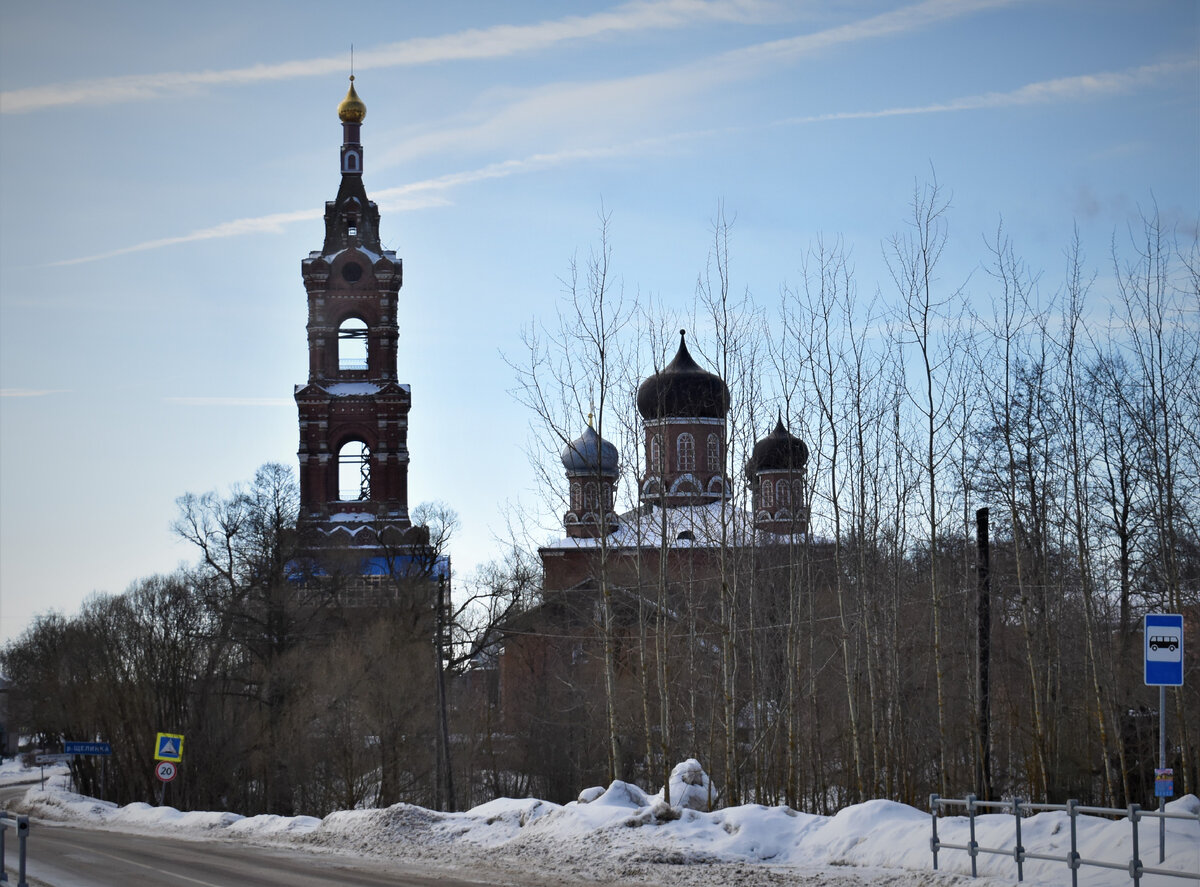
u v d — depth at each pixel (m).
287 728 61.59
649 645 49.59
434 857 22.83
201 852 25.61
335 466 92.69
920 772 43.66
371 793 63.94
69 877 21.34
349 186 95.81
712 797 30.53
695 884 18.30
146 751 68.44
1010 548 46.66
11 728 114.12
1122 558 41.72
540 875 19.86
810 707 40.31
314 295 93.12
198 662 69.50
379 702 59.81
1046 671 40.09
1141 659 42.84
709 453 84.94
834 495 35.97
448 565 76.94
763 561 43.28
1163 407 36.47
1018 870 16.42
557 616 68.19
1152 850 15.91
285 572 72.25
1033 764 35.44
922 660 43.81
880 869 18.25
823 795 37.41
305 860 23.38
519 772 66.00
